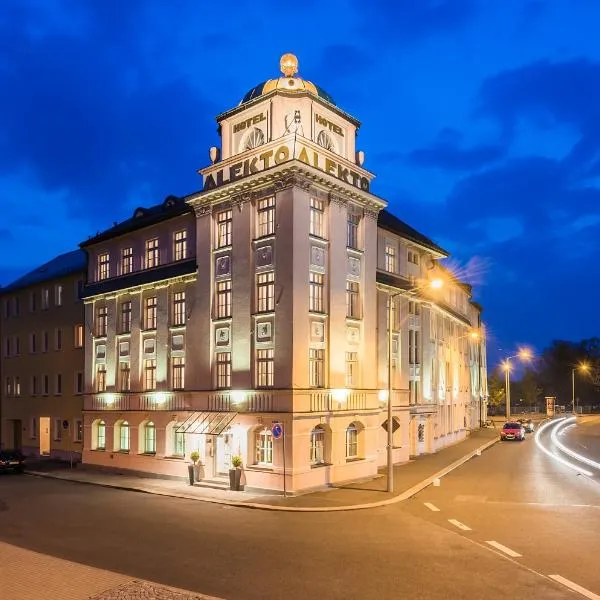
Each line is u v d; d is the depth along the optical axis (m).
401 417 35.81
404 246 38.41
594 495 24.50
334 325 28.16
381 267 35.75
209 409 29.39
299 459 25.55
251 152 28.83
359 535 17.64
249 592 12.32
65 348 43.12
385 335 34.88
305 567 14.16
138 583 12.27
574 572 13.67
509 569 13.93
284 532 18.14
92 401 37.06
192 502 24.09
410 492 25.12
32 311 46.81
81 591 11.77
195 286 31.30
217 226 30.61
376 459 30.27
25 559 14.27
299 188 27.11
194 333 30.84
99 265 38.84
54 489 28.44
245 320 28.25
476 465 35.12
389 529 18.47
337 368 28.12
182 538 17.36
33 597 11.42
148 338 34.22
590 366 125.19
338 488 26.36
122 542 16.89
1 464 34.88
